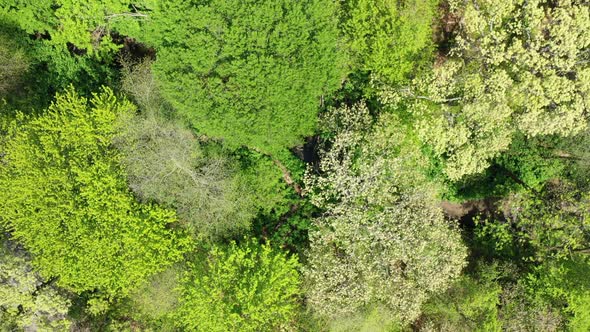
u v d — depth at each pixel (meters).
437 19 18.77
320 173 19.55
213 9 15.04
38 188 17.00
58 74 19.70
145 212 17.62
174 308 19.08
